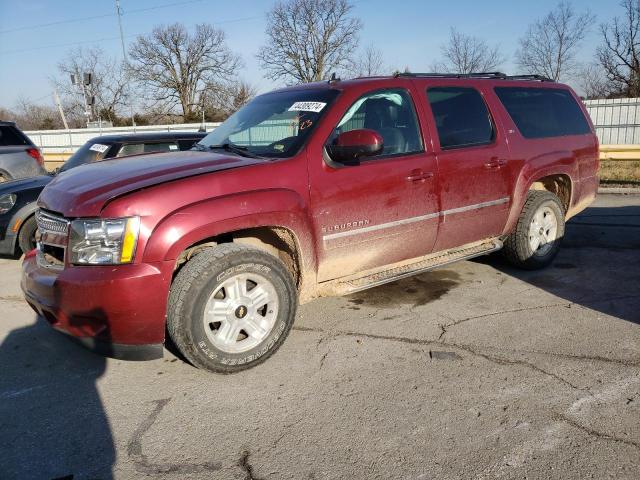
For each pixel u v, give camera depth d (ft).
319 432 9.30
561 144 18.16
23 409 10.34
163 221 10.20
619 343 12.44
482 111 16.07
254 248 11.28
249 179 11.28
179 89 169.58
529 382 10.78
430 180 14.16
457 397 10.28
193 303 10.49
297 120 13.07
